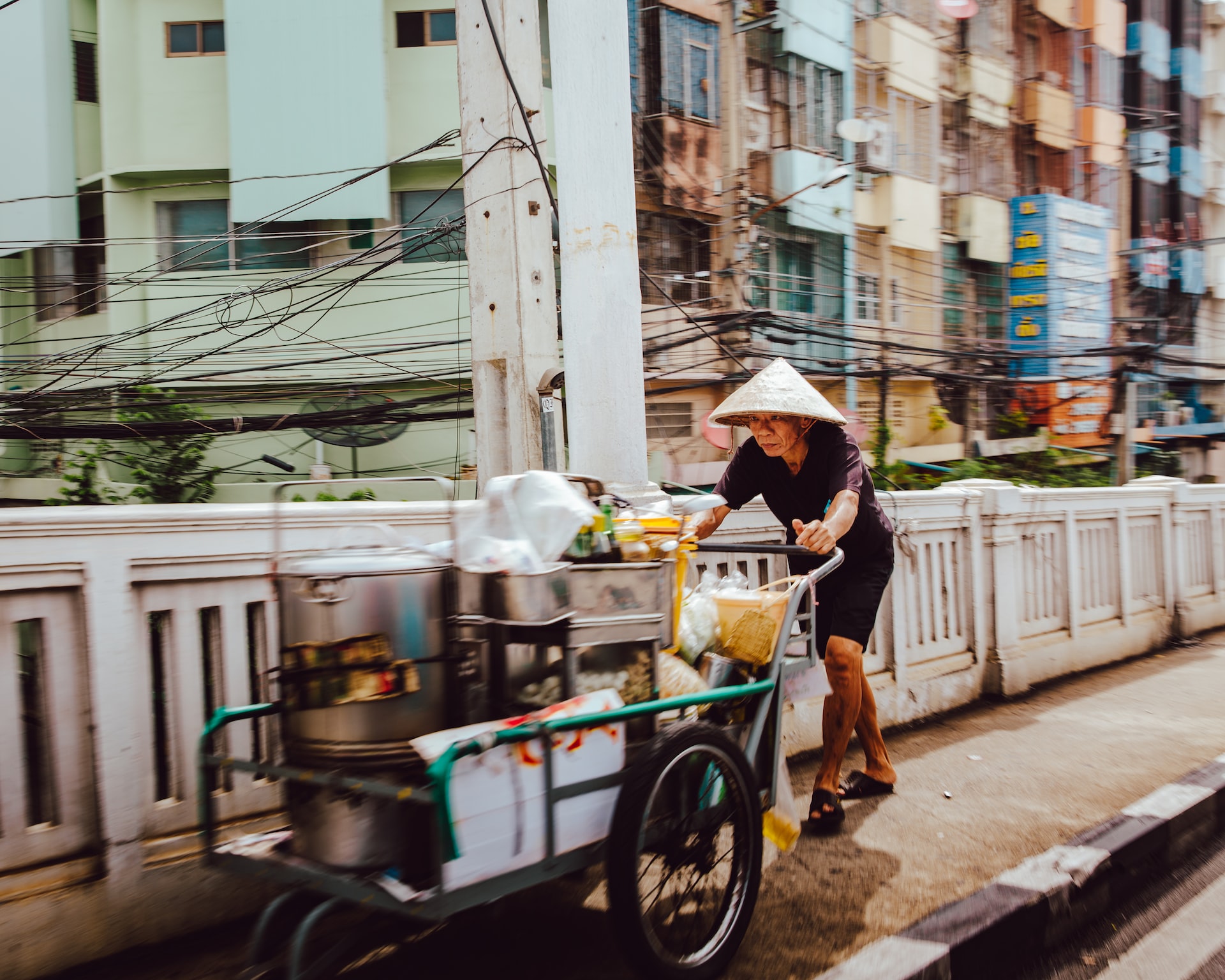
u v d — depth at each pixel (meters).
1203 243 17.20
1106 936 3.52
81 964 2.80
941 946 2.96
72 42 15.73
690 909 3.01
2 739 2.73
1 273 16.17
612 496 2.94
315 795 2.38
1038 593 7.03
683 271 14.59
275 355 14.83
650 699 2.71
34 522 2.72
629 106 4.14
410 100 14.77
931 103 19.58
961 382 17.88
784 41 15.87
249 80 14.48
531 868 2.37
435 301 14.71
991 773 4.86
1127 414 17.94
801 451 3.90
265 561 3.25
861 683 4.27
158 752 3.37
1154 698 6.51
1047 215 21.30
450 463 14.91
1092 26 24.33
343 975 2.85
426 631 2.41
